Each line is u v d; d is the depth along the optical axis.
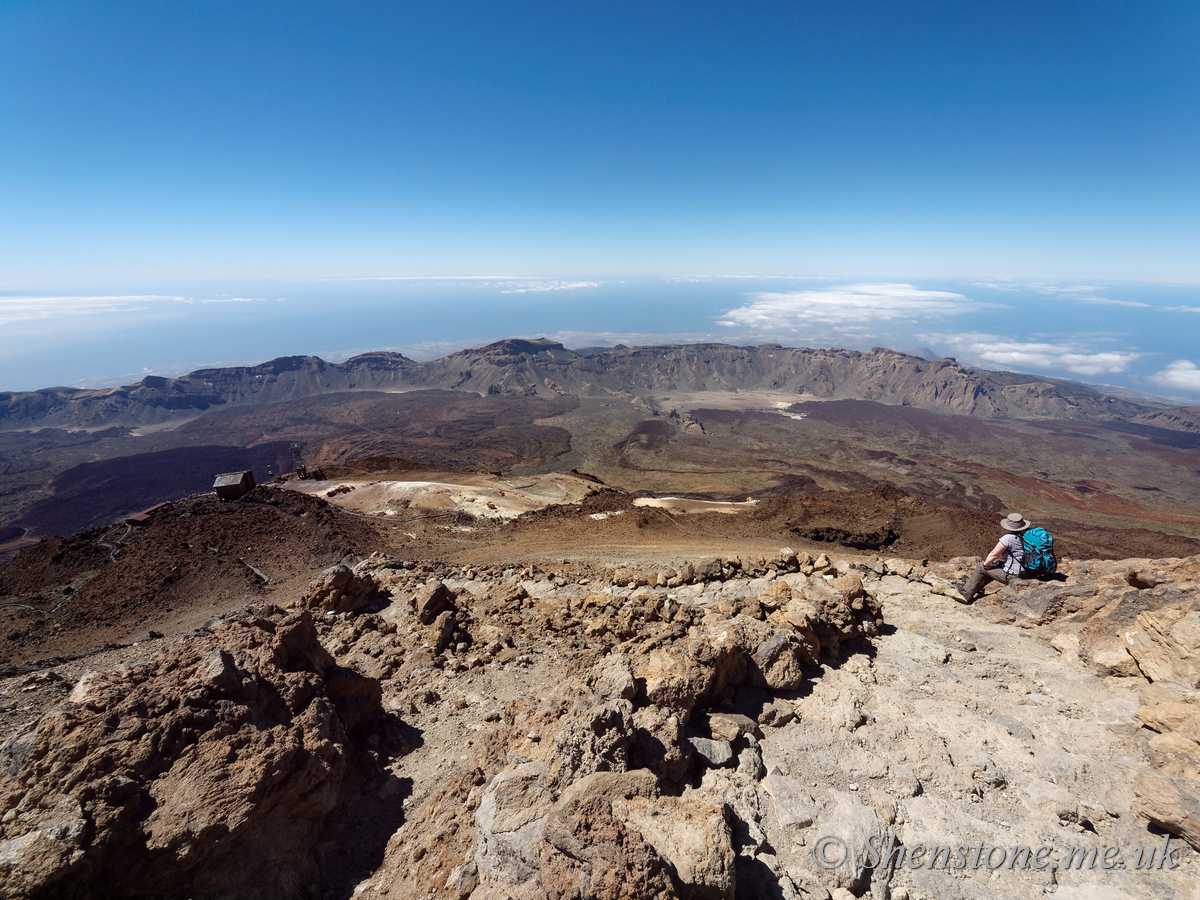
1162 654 9.46
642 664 9.94
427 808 7.61
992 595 13.69
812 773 7.82
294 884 6.71
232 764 6.79
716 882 5.51
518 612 15.80
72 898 5.55
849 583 12.38
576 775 6.63
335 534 43.38
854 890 6.08
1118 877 6.20
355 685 10.23
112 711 7.01
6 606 33.41
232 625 9.93
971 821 6.94
